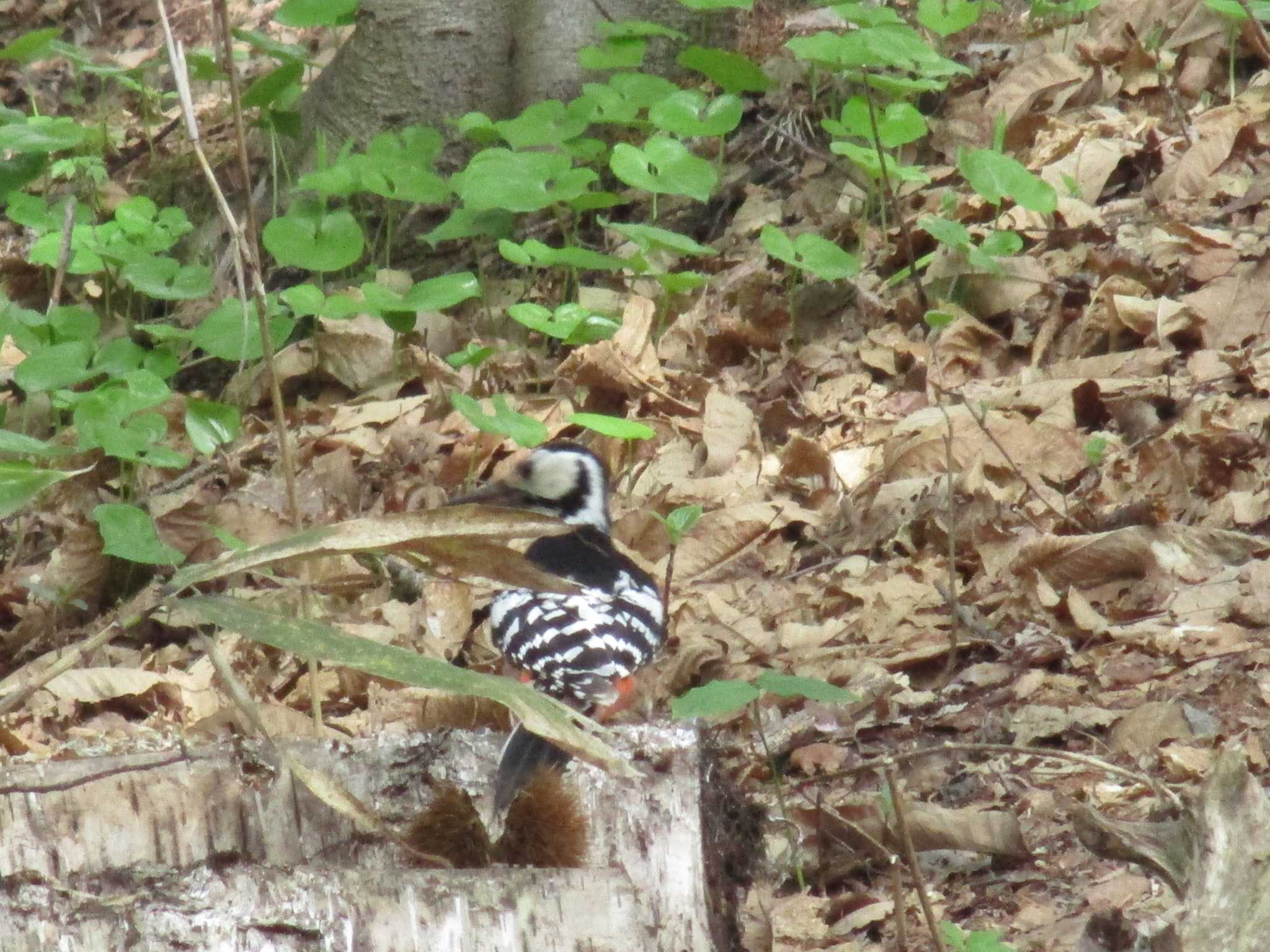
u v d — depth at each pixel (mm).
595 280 16984
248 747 6605
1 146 14133
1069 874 7555
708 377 14734
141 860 6387
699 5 15820
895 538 11461
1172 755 8258
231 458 14375
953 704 9383
